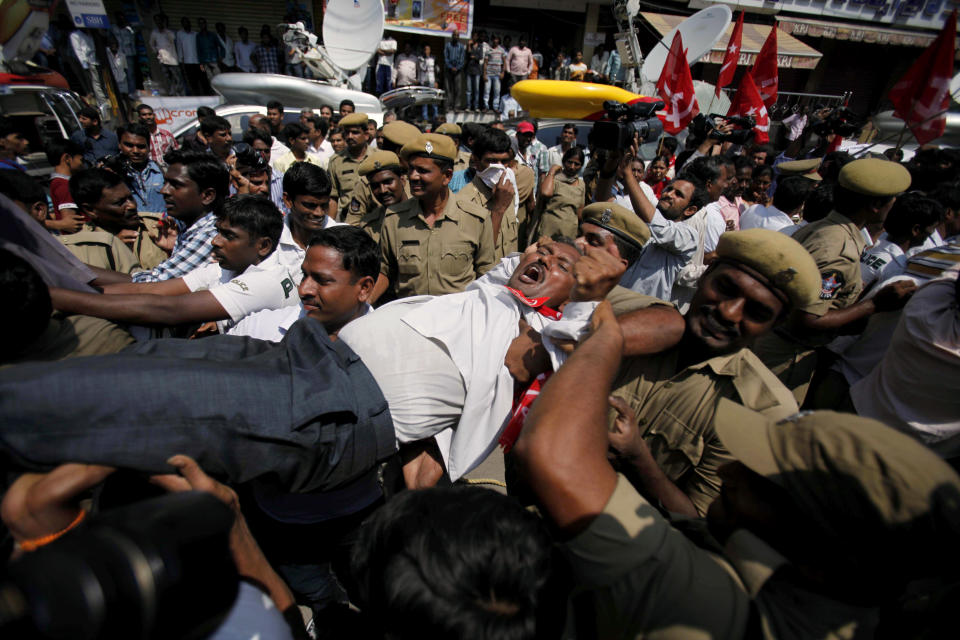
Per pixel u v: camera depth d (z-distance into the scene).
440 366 1.23
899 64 13.31
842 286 2.32
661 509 1.19
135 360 0.91
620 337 0.90
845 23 12.55
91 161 6.07
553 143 7.50
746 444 0.75
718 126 4.55
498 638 0.61
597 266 1.12
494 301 1.37
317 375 1.08
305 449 1.01
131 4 10.98
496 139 3.55
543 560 0.69
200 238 2.39
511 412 1.29
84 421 0.82
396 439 1.19
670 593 0.69
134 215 2.70
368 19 8.52
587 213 2.05
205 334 2.39
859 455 0.62
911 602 0.83
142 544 0.54
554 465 0.70
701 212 3.19
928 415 1.90
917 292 1.92
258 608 0.72
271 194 4.46
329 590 1.73
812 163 4.78
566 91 3.35
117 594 0.49
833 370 2.61
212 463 0.93
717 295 1.11
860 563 0.65
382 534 0.71
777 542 0.73
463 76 12.35
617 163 2.63
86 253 2.23
